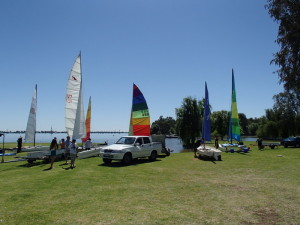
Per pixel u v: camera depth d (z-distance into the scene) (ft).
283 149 95.50
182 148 151.64
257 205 24.02
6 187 32.27
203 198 26.53
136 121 78.28
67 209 22.75
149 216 20.77
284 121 155.74
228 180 36.24
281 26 24.17
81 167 49.57
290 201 25.36
